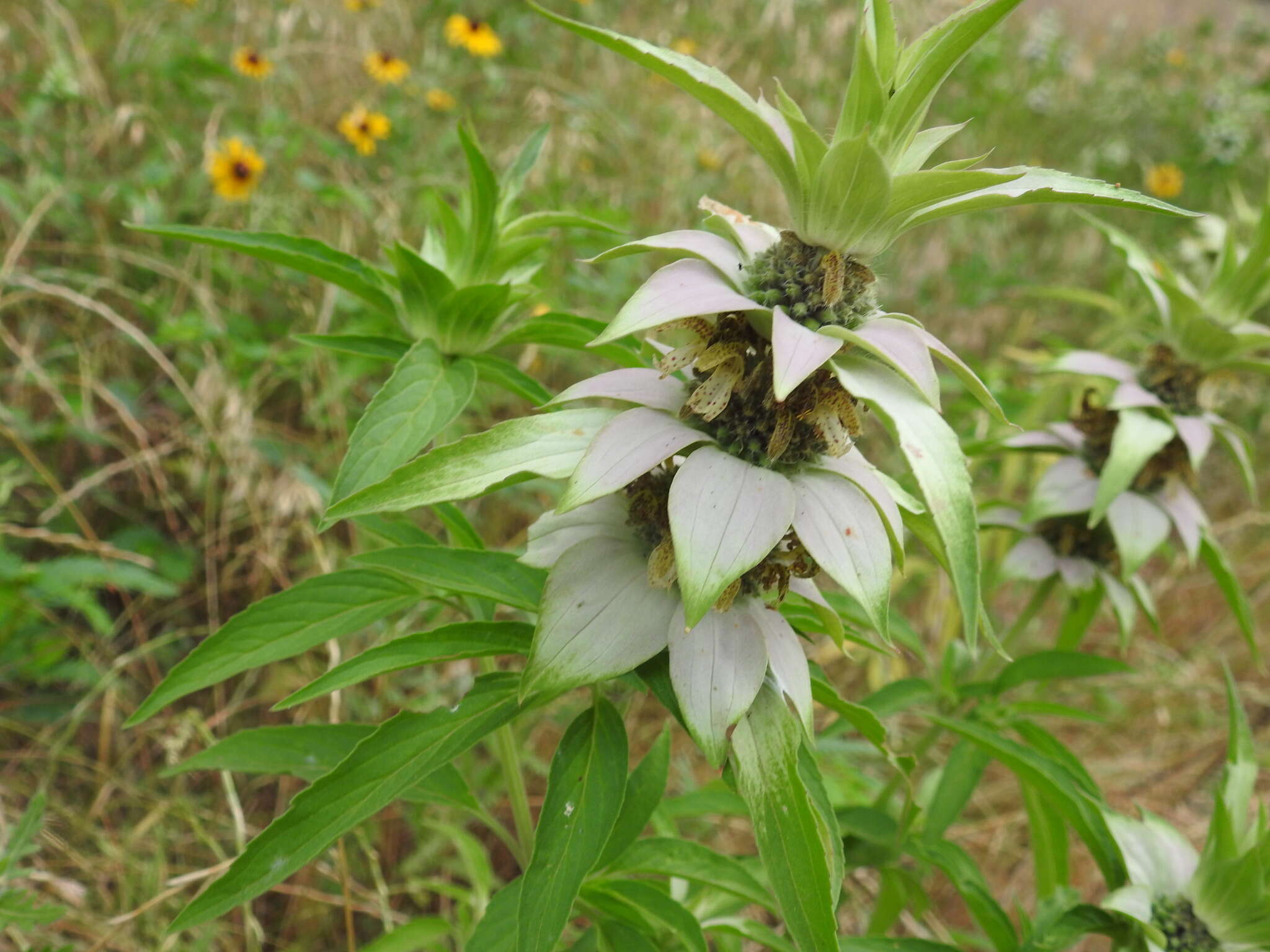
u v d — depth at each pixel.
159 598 0.25
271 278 0.28
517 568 0.13
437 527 0.26
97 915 0.18
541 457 0.10
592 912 0.14
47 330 0.27
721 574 0.09
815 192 0.10
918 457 0.09
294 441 0.27
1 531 0.20
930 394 0.09
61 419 0.26
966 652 0.21
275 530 0.24
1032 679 0.19
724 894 0.18
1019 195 0.09
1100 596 0.21
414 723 0.11
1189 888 0.15
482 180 0.14
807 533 0.10
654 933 0.15
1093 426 0.19
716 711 0.10
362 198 0.28
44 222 0.29
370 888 0.21
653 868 0.14
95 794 0.21
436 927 0.16
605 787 0.11
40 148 0.29
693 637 0.10
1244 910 0.14
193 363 0.26
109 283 0.26
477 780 0.22
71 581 0.20
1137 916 0.14
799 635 0.13
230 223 0.29
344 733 0.15
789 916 0.10
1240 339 0.18
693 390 0.10
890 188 0.09
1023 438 0.20
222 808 0.22
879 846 0.18
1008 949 0.16
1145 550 0.18
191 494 0.26
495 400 0.28
